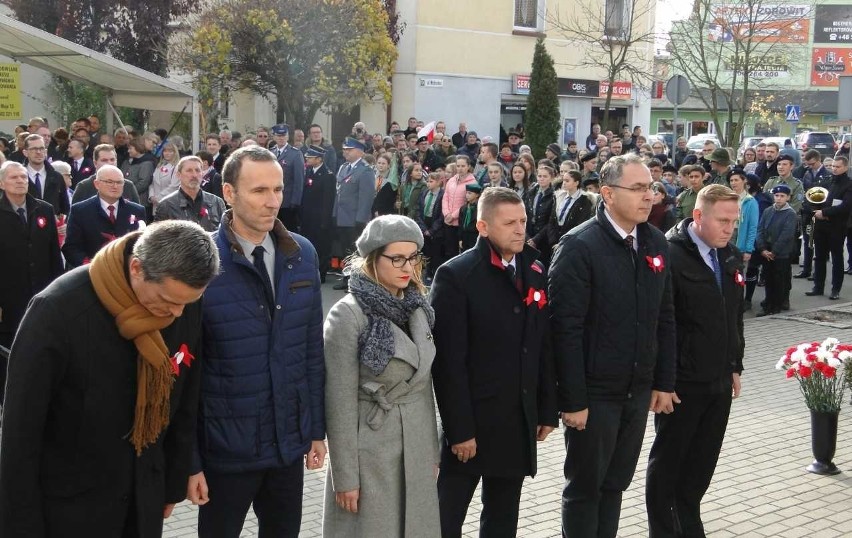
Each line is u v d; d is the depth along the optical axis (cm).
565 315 444
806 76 4781
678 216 1178
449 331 424
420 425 402
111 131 1859
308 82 2155
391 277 393
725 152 1186
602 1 2884
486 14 2675
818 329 1139
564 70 2855
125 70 1611
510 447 432
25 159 1315
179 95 1728
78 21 2305
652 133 4900
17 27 1459
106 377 306
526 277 436
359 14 2158
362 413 396
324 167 1420
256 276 382
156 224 303
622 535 535
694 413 499
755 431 731
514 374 429
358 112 2631
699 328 492
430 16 2575
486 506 455
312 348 400
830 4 4706
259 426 381
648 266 458
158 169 1359
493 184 1282
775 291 1251
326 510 407
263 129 1680
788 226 1231
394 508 396
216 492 383
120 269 304
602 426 451
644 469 645
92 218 802
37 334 296
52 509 309
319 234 1421
